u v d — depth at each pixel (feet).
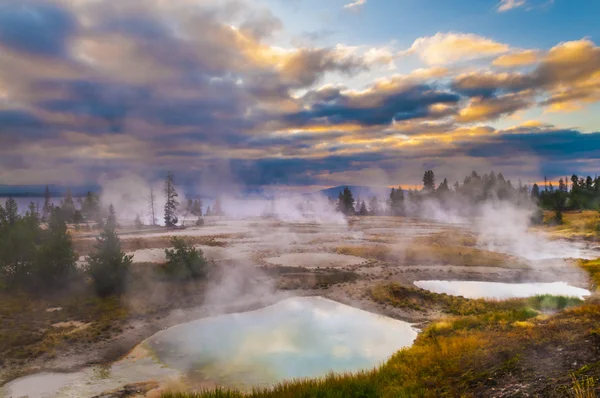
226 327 66.44
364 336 61.41
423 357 42.14
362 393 34.58
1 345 54.08
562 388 27.96
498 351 38.40
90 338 58.85
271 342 58.39
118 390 42.88
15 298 76.89
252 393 38.99
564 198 349.82
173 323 68.23
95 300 78.28
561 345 36.27
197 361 51.62
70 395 41.60
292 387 37.70
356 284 98.53
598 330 37.35
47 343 55.72
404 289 88.38
